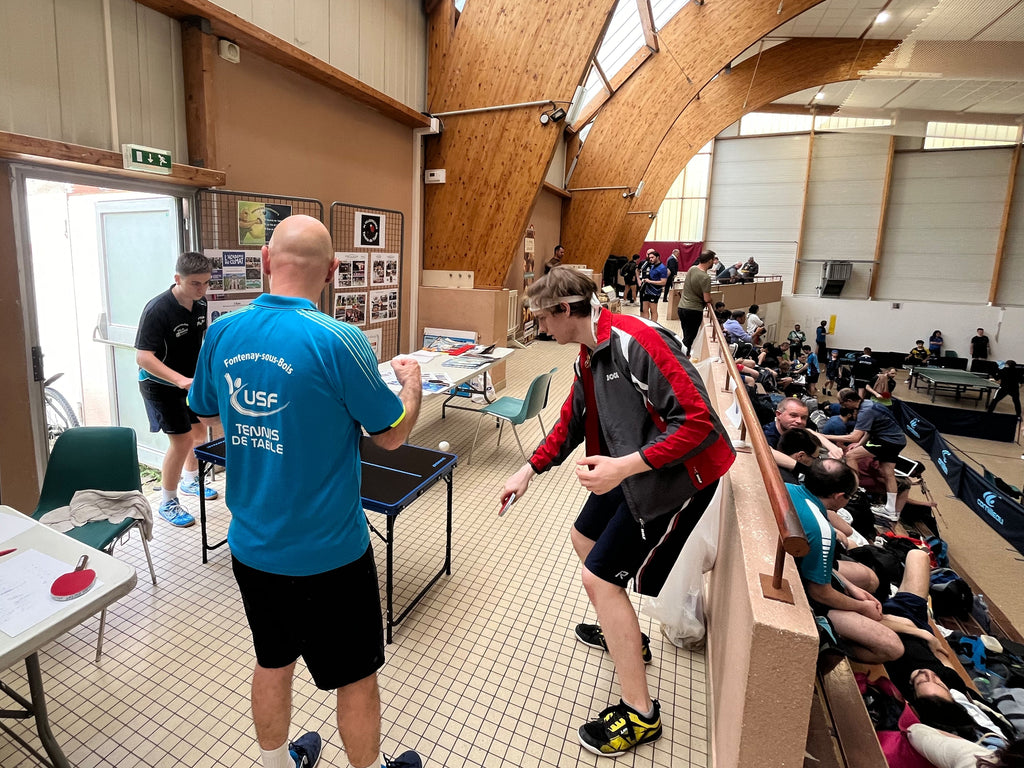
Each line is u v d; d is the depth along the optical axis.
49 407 3.66
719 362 3.38
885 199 16.62
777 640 1.00
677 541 1.50
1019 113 9.44
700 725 1.73
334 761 1.54
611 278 14.20
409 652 2.00
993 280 16.06
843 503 2.21
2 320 2.36
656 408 1.36
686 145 13.15
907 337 17.03
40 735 1.36
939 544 3.74
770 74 12.30
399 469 2.30
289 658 1.21
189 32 3.04
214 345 1.18
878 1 9.76
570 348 9.30
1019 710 1.98
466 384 5.05
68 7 2.52
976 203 16.00
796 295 18.00
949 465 7.45
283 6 3.69
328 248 1.20
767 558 1.25
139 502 2.13
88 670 1.85
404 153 5.56
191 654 1.94
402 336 5.91
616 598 1.55
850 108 9.75
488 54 5.38
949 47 6.07
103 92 2.70
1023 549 5.63
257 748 1.58
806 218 17.55
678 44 10.30
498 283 5.93
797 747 1.04
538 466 1.80
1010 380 12.89
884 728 1.61
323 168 4.36
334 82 4.14
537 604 2.32
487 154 5.62
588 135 11.68
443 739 1.64
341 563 1.16
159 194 3.00
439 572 2.52
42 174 2.44
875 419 4.95
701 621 2.08
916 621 2.22
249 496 1.16
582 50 5.06
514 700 1.80
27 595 1.18
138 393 3.57
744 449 1.98
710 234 18.69
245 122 3.56
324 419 1.10
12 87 2.35
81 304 3.96
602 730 1.60
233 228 3.42
